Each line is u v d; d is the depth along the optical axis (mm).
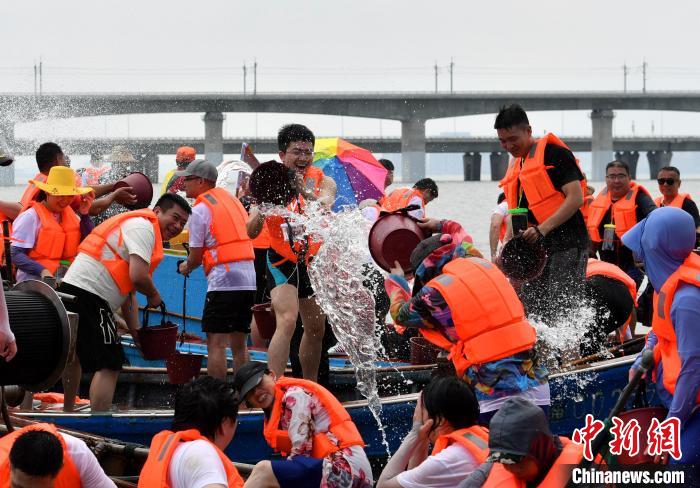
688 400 8555
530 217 12148
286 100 172750
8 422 9273
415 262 10219
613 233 16203
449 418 8117
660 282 8891
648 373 9867
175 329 12258
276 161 11195
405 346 14172
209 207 12391
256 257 14930
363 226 11562
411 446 8328
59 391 14969
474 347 9117
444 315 9305
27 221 12859
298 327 12242
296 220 11180
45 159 14289
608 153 194250
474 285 9195
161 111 167500
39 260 12914
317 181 11469
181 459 7723
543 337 11930
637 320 15461
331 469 8570
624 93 190500
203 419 8086
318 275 11336
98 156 21781
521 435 6797
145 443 11203
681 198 17797
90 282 11359
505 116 11984
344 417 8859
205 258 12555
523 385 9141
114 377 11594
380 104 178250
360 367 12031
